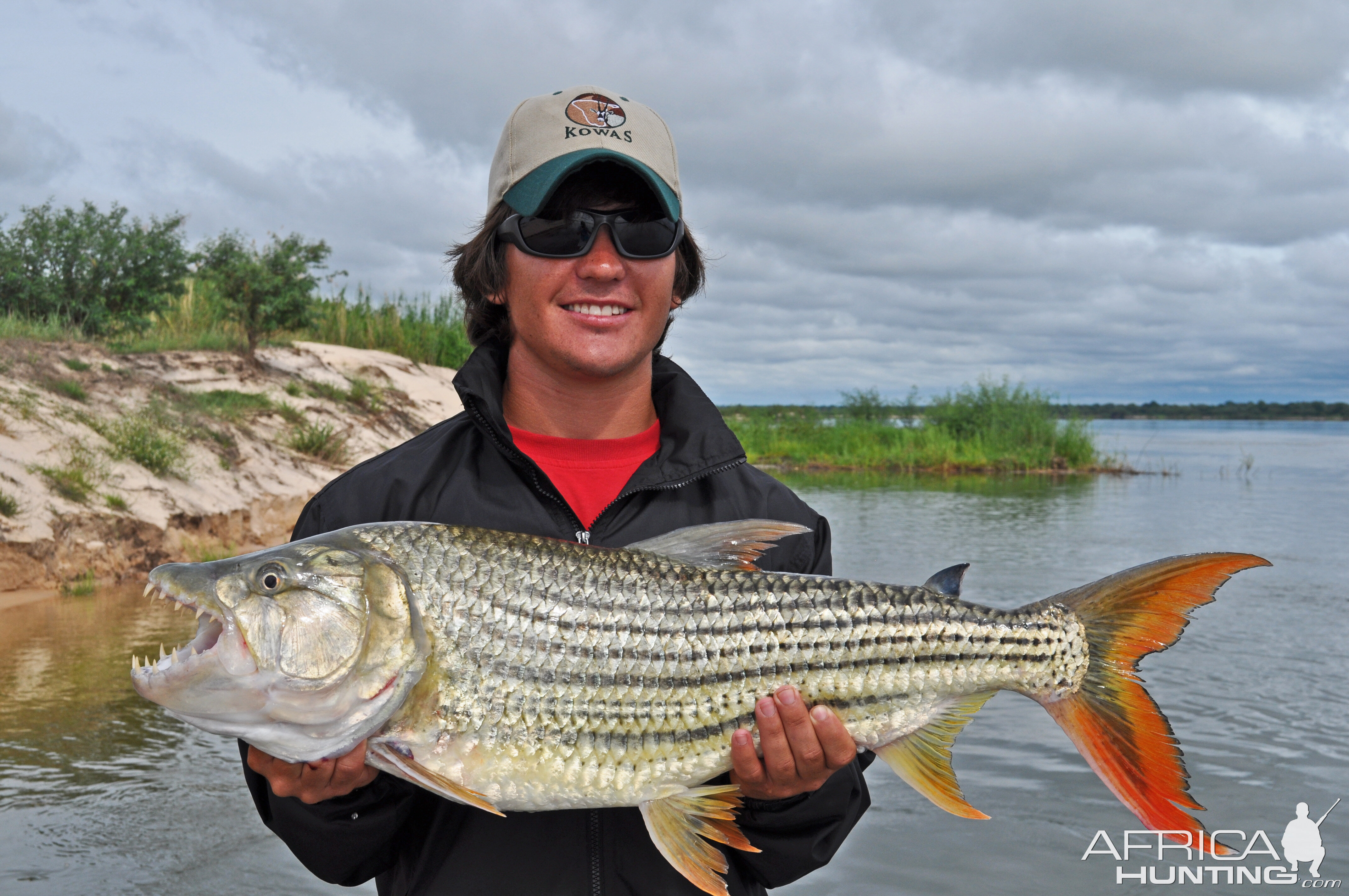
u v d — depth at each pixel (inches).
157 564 441.7
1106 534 641.0
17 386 495.5
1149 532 652.7
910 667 99.6
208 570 85.7
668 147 104.0
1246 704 281.6
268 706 83.8
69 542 414.3
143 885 168.4
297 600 84.6
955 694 101.3
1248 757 241.0
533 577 90.7
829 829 94.7
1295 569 508.1
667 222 100.4
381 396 729.6
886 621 99.1
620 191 99.1
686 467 102.4
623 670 91.2
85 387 537.0
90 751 228.1
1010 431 1416.1
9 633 328.2
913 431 1515.7
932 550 558.9
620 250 98.3
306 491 565.6
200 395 598.2
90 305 645.9
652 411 111.7
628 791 90.4
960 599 103.7
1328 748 246.5
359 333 853.8
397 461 101.2
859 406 1633.9
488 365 103.8
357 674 84.6
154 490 474.3
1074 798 221.1
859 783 99.3
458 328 899.4
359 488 99.4
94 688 271.9
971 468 1369.3
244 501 516.7
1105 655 104.1
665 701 92.1
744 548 97.7
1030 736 262.7
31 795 203.3
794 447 1466.5
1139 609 104.2
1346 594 441.7
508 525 98.1
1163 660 329.7
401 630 85.9
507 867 88.8
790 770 90.5
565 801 89.3
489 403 98.1
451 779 87.0
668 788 91.6
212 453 538.9
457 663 87.4
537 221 98.5
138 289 660.1
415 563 88.3
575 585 91.6
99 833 187.2
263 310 669.9
